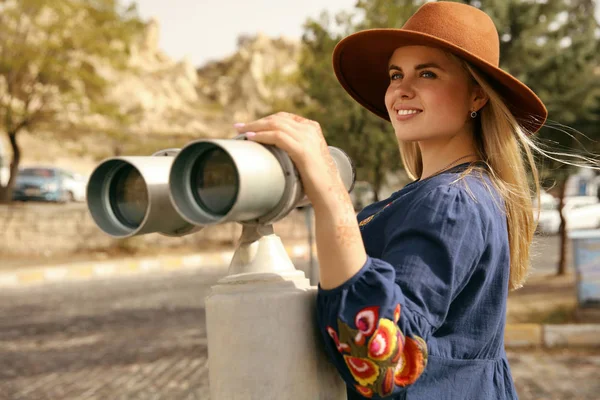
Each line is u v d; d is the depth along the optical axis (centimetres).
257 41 10106
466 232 115
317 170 103
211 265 2169
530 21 829
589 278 834
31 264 2162
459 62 136
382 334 101
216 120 7662
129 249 2422
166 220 104
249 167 93
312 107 1152
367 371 103
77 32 2788
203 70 10000
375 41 145
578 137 870
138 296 1357
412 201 123
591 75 872
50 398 593
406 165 175
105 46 2850
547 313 907
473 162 136
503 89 140
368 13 1072
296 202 106
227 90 8912
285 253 116
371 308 102
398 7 1066
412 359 106
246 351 107
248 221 107
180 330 925
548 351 705
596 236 827
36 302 1320
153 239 2503
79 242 2428
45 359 761
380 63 159
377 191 1080
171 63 9275
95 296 1391
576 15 855
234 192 94
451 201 117
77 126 3092
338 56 160
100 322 1027
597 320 828
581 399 525
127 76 6894
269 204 100
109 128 3173
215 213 96
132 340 862
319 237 105
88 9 2786
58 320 1064
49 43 2720
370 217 133
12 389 627
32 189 2850
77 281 1773
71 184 2975
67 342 866
